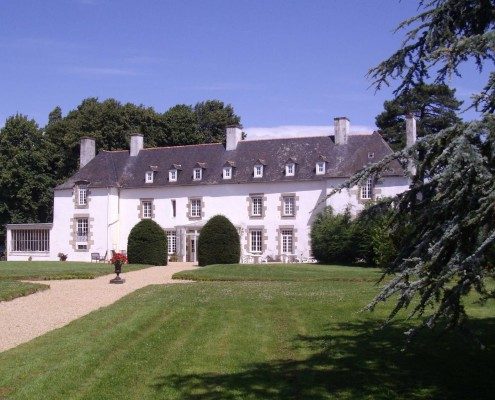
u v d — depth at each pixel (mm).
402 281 6043
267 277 23688
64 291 19906
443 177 5402
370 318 13758
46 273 25391
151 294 18344
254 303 16266
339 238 33188
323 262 34656
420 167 6328
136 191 45688
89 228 45688
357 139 41781
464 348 10477
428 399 7898
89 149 48969
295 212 41000
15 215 54188
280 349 10977
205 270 26844
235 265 29625
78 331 12062
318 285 20281
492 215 5449
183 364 9766
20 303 16750
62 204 46812
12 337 11883
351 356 10289
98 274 25859
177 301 16609
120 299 17625
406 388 8398
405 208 6730
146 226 35844
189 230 43719
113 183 45719
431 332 11633
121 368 9391
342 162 40562
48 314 14867
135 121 57781
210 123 64500
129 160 47719
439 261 5816
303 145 42906
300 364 9812
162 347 11008
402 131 47188
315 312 14742
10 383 8422
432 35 7273
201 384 8641
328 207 37656
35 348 10516
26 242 48062
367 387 8469
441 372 9164
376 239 24094
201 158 45438
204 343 11383
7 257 48188
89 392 8172
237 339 11781
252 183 42250
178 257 43656
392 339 11453
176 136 58156
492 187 5387
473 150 5215
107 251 44906
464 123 5699
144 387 8492
